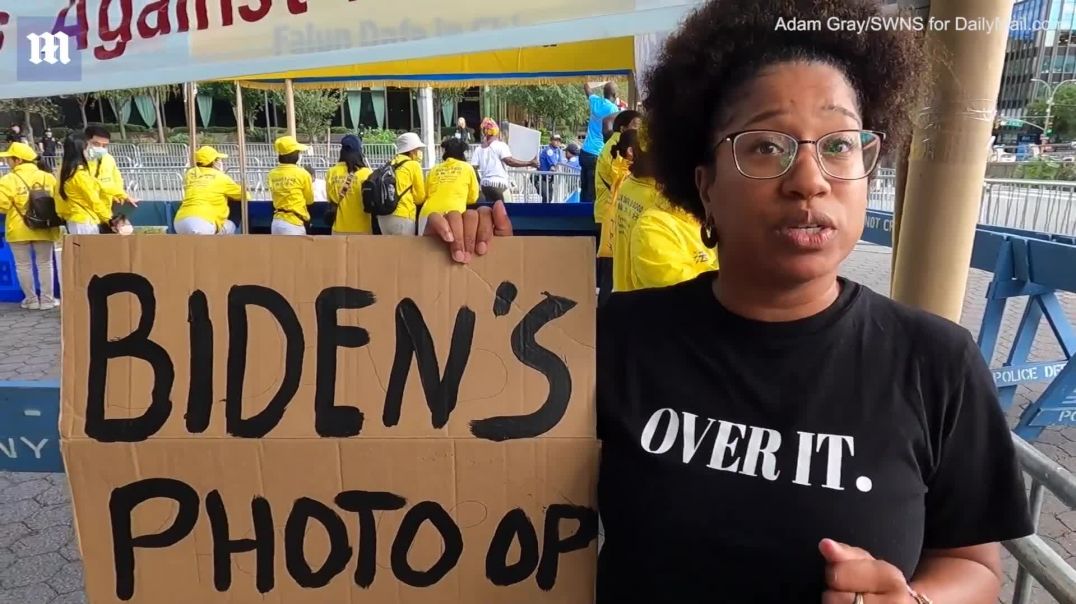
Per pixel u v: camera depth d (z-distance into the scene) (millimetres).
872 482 965
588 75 6711
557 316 1148
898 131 1108
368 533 1146
